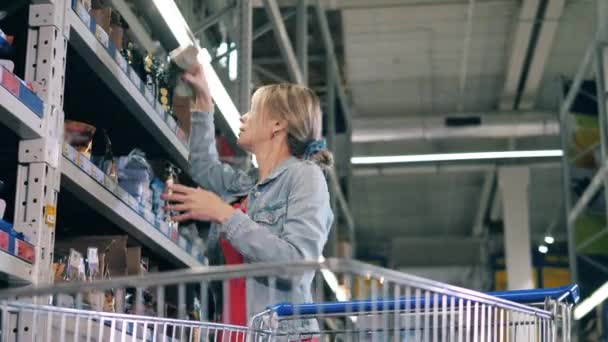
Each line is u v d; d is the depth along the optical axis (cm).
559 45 1170
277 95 248
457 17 1105
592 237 1097
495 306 186
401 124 1306
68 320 209
